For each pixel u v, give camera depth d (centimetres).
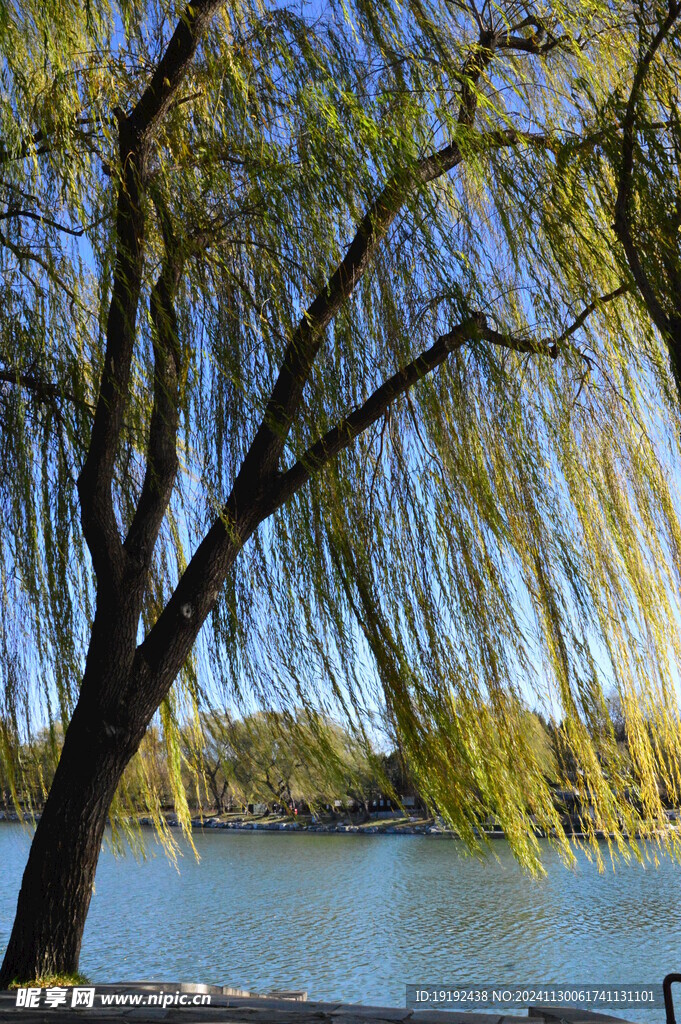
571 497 660
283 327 639
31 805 730
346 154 595
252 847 4316
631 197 550
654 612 660
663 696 656
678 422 625
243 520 640
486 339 617
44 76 641
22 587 688
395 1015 492
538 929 2069
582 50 665
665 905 2317
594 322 664
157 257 698
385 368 641
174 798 784
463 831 633
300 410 640
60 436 708
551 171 593
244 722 716
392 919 2255
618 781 644
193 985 576
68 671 700
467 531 646
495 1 661
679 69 577
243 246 683
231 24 662
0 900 2238
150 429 647
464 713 641
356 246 631
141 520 632
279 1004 532
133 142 602
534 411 654
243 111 621
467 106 635
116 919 2338
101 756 571
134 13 647
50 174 658
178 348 640
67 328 709
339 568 636
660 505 662
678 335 521
